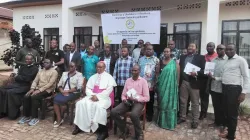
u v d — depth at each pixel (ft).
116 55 20.08
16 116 18.80
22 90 18.71
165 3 28.86
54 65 21.52
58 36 36.35
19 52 20.57
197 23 27.14
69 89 18.03
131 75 17.51
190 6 27.45
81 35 34.58
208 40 20.85
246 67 14.01
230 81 14.28
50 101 19.16
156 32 23.65
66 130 16.62
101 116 15.16
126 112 15.20
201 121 18.24
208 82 17.28
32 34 25.38
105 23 25.55
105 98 16.20
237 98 14.17
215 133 16.03
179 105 17.94
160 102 16.94
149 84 17.39
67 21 28.45
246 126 17.35
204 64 16.57
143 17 23.90
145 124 17.62
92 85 17.04
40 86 18.61
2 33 51.98
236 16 25.40
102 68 16.92
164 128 16.88
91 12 33.24
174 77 16.58
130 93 15.37
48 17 36.96
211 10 20.62
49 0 34.14
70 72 18.31
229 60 14.57
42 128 16.96
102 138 15.02
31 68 19.24
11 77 24.47
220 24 26.18
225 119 15.61
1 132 16.25
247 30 25.03
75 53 21.95
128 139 15.20
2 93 18.61
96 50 22.52
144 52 18.93
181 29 28.25
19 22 39.73
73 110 17.56
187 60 17.16
